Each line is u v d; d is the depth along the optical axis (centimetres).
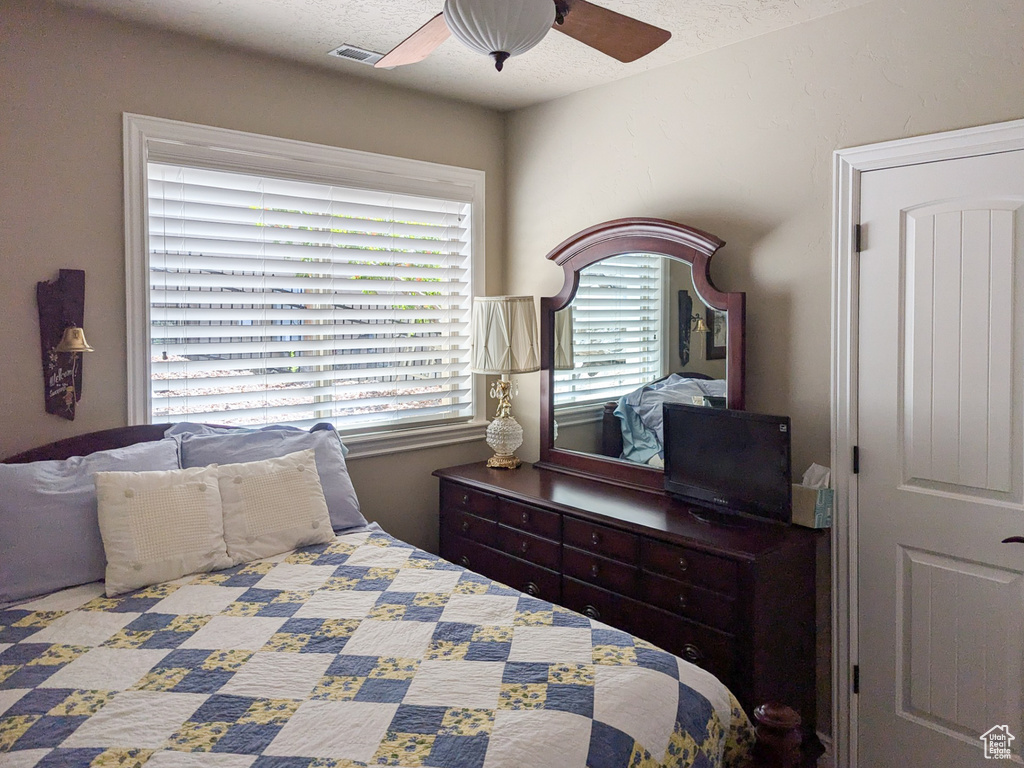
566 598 263
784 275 251
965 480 211
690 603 222
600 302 304
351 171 306
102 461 220
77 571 198
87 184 239
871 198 228
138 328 251
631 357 291
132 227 248
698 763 141
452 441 348
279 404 293
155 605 187
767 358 257
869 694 234
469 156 349
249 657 158
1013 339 201
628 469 291
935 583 219
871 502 232
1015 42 196
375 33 256
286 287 291
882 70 223
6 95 222
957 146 207
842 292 235
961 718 214
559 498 271
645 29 164
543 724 130
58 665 155
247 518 224
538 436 349
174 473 218
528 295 354
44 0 228
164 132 253
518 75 301
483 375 363
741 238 263
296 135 288
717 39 258
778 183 251
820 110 239
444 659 156
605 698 139
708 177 273
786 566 219
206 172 267
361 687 144
